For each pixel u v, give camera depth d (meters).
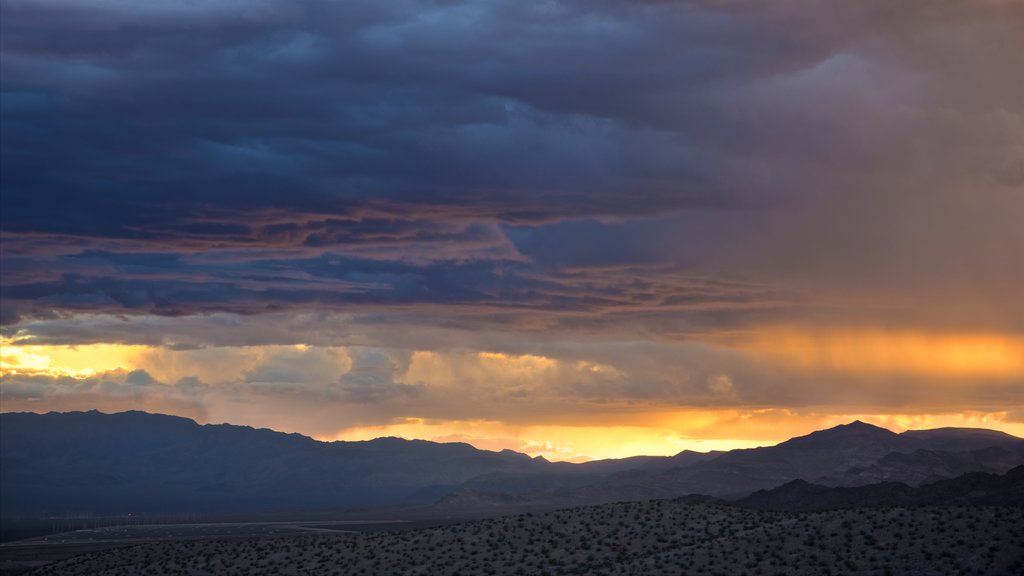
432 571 124.12
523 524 137.62
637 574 108.25
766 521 122.56
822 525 113.00
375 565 131.12
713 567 106.75
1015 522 103.56
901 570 98.12
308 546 147.88
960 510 109.94
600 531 129.00
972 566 96.00
